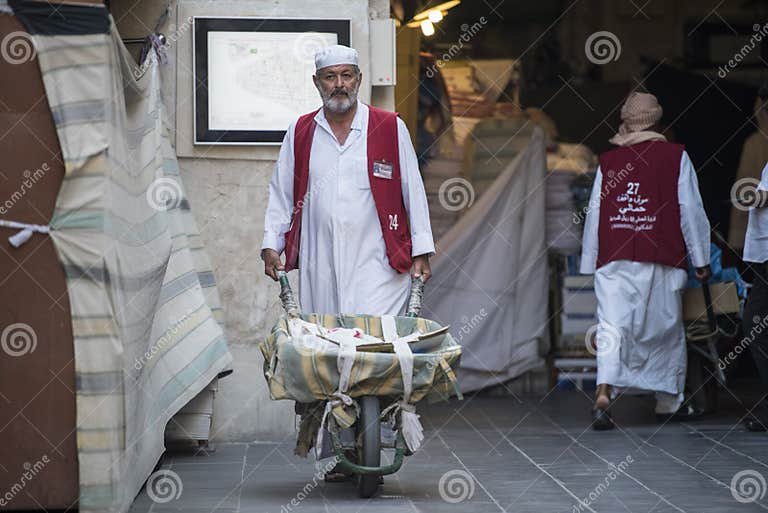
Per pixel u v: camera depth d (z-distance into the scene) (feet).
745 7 45.70
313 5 25.36
